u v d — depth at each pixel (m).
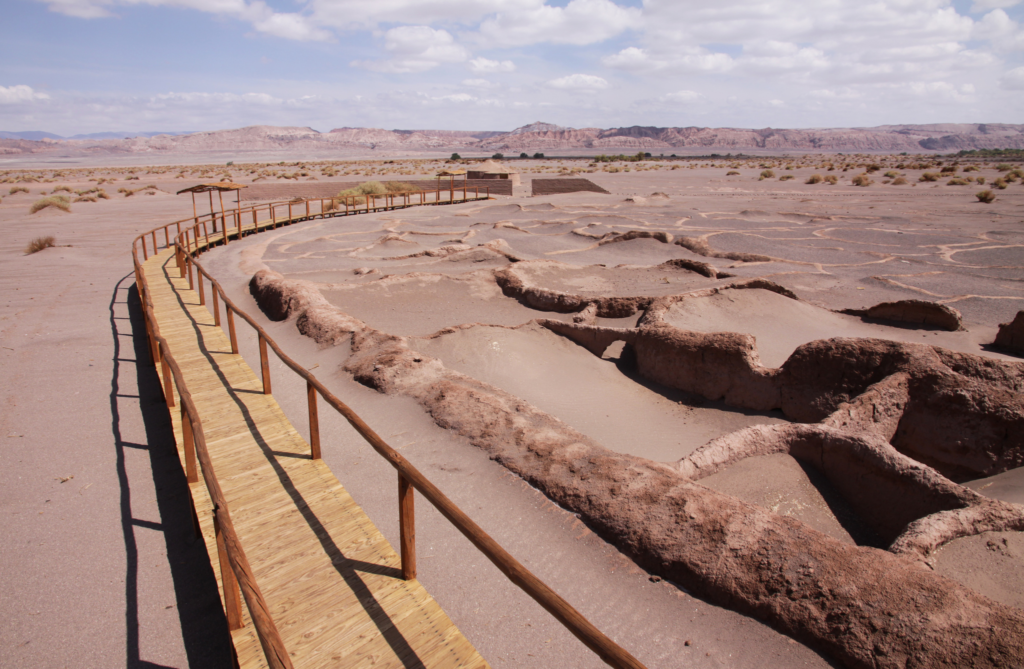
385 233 29.75
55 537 6.02
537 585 2.64
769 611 4.36
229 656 4.56
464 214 37.25
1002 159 134.38
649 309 13.25
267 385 7.98
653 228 30.58
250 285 17.36
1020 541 5.27
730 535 4.88
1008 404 7.68
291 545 4.72
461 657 3.66
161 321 12.21
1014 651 3.56
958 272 20.25
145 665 4.48
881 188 55.94
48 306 15.53
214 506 3.60
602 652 2.29
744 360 9.96
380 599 4.13
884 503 6.45
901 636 3.85
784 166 106.12
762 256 22.00
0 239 27.92
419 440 7.55
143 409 9.25
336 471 6.85
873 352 8.89
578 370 11.53
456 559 5.27
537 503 5.98
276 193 49.78
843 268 21.11
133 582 5.38
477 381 9.15
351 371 9.95
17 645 4.66
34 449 7.92
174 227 31.66
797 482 6.86
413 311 15.47
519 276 17.28
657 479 5.73
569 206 40.81
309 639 3.78
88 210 40.91
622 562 5.12
